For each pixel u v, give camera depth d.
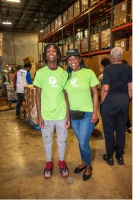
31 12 11.80
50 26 9.27
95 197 1.94
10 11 11.74
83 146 2.11
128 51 4.17
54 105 2.07
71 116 2.11
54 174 2.39
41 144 3.41
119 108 2.38
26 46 16.25
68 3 10.12
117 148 2.58
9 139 3.69
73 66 2.02
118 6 4.49
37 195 1.99
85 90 2.00
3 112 6.23
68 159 2.79
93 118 2.03
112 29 4.78
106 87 2.38
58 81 2.04
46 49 2.03
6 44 15.66
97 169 2.48
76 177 2.31
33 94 3.98
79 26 8.36
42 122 2.17
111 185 2.13
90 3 5.69
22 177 2.33
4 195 2.00
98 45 5.50
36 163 2.70
